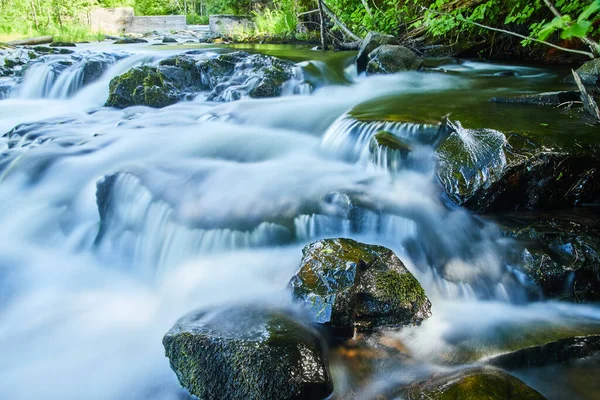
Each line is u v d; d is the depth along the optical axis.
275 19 16.98
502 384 2.63
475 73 9.62
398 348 3.19
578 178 4.43
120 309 3.95
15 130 7.34
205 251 4.39
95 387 3.12
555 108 6.08
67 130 7.25
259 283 3.88
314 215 4.59
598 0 1.50
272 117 7.33
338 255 3.54
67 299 4.11
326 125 6.78
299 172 5.52
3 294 4.20
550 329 3.35
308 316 3.25
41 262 4.70
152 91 8.64
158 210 4.80
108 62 10.20
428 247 4.23
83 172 5.80
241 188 5.09
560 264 3.71
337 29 14.23
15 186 5.75
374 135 5.52
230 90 8.73
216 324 3.08
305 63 9.55
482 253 4.07
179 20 22.88
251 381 2.67
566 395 2.88
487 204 4.43
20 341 3.61
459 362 3.05
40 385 3.16
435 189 4.84
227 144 6.52
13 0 18.19
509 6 9.84
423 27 12.20
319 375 2.76
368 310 3.32
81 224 5.20
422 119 5.82
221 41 16.42
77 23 20.61
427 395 2.65
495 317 3.56
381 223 4.46
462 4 10.63
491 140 4.72
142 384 3.09
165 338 3.03
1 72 10.44
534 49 11.25
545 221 4.16
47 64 10.03
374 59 9.54
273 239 4.45
